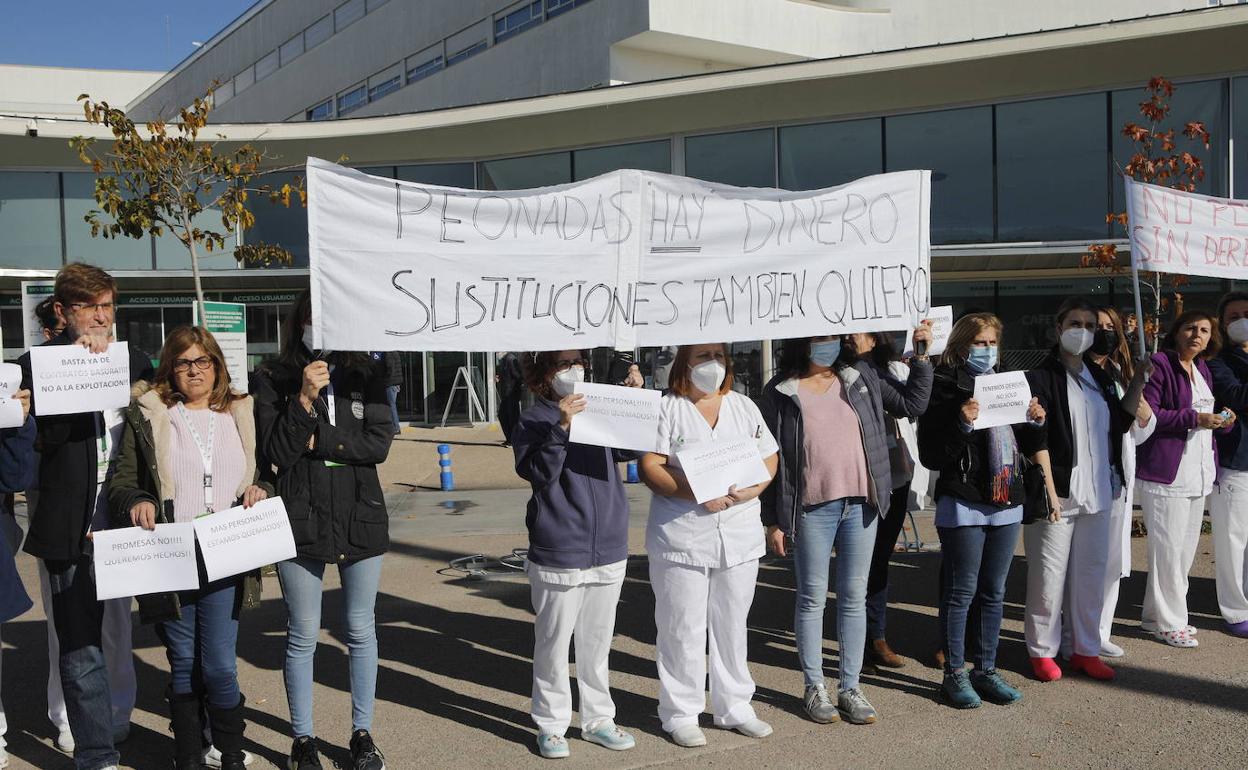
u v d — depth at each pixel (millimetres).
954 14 23250
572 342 4441
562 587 4273
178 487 3963
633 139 19750
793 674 5406
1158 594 5848
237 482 4082
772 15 22688
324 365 3936
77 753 4055
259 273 20109
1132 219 5875
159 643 6188
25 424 3799
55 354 3764
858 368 4867
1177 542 5773
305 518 4020
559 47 23172
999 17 22969
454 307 4285
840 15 23531
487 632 6309
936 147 17500
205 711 4469
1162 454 5754
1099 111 16375
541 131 19688
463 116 19219
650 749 4418
